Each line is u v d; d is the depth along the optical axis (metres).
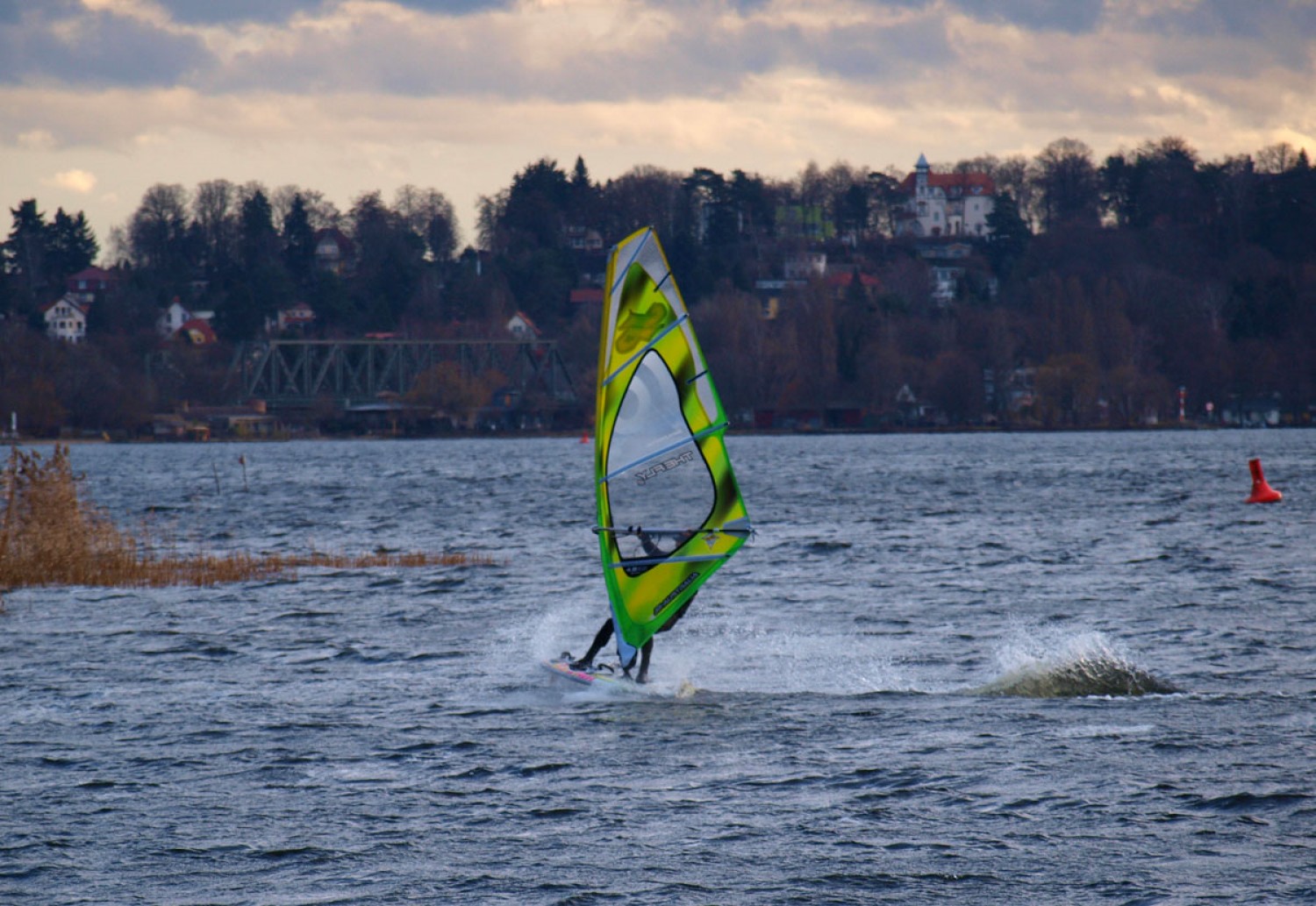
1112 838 44.41
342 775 51.97
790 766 52.59
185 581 110.19
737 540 61.97
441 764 53.38
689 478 64.69
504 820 46.75
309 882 41.44
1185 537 141.38
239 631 85.69
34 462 115.31
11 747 55.91
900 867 42.31
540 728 58.78
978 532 151.12
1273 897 39.72
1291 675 67.69
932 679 68.75
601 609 95.50
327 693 66.31
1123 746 54.44
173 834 45.44
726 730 58.19
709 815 47.12
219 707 63.22
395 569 119.50
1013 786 49.66
